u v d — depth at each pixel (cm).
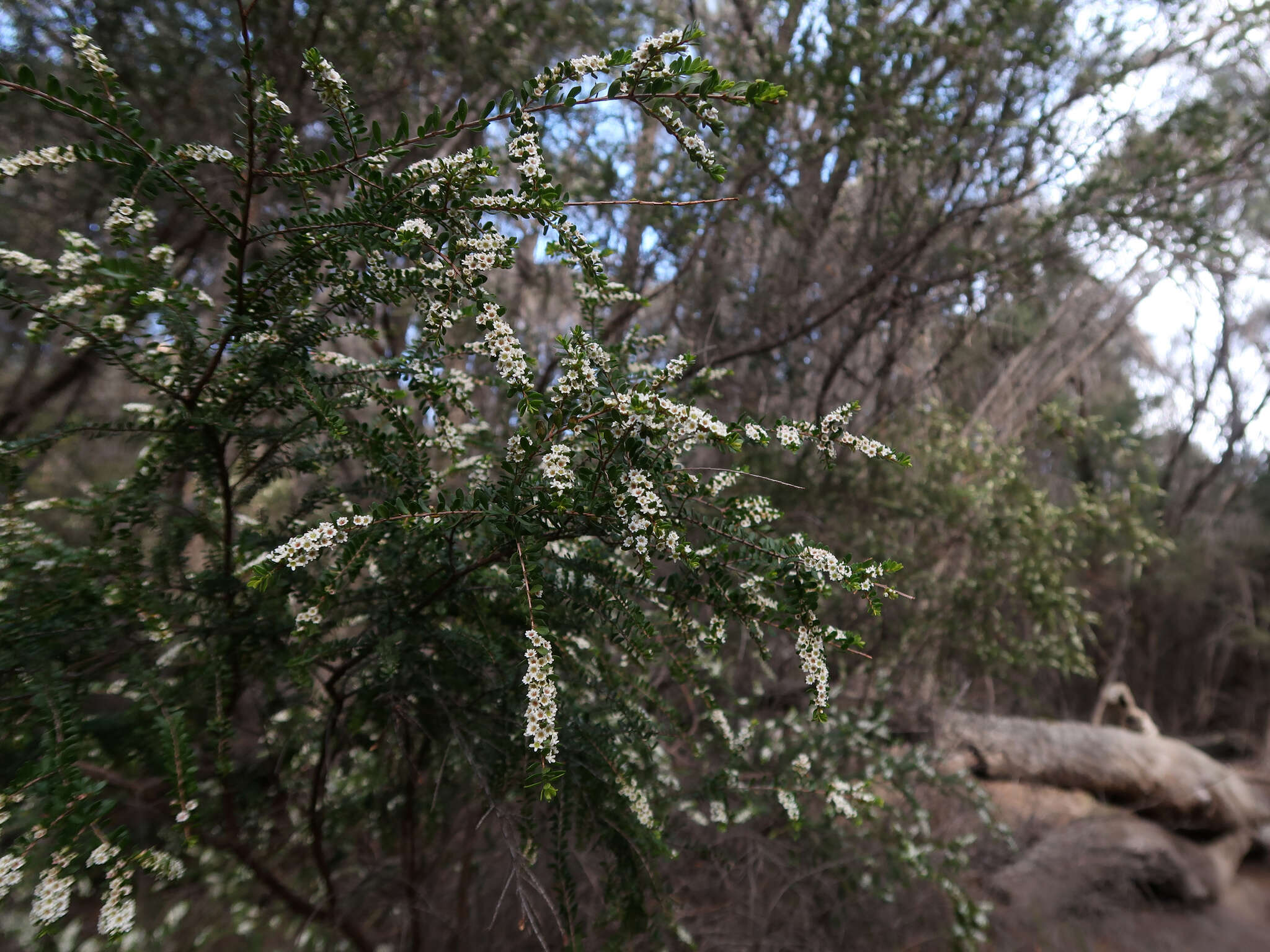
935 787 366
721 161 376
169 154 132
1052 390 643
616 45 413
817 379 486
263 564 119
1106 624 837
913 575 428
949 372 522
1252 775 673
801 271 443
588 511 130
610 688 194
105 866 120
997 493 460
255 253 167
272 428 170
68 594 152
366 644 172
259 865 208
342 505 195
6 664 144
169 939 203
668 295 440
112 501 167
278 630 182
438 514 127
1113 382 903
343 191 250
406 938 234
